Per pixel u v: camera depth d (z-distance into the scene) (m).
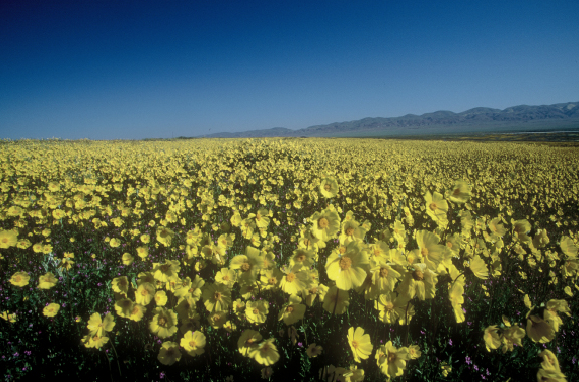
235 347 2.43
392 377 1.97
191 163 15.17
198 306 2.56
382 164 17.31
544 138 63.88
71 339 2.63
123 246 4.99
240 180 11.31
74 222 5.94
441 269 1.97
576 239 5.79
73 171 13.04
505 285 3.69
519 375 2.30
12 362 2.34
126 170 12.71
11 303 3.01
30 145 23.73
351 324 2.63
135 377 2.25
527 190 11.54
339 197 9.22
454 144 40.84
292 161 16.91
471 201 9.21
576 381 2.31
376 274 1.74
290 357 2.31
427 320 2.82
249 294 2.35
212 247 2.87
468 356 2.41
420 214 6.73
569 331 2.86
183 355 2.27
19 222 5.29
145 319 2.62
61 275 3.63
